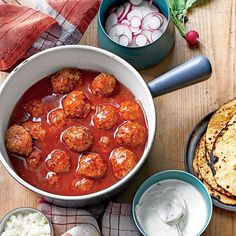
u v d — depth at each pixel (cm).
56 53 85
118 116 84
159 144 90
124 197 88
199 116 91
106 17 94
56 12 92
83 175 81
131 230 86
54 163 82
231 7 95
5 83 83
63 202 81
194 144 89
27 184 79
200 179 87
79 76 87
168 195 86
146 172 89
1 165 90
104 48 92
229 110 88
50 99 86
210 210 83
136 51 89
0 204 89
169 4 94
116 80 87
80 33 92
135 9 94
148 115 83
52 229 85
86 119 84
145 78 93
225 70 92
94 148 83
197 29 95
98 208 88
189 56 94
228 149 86
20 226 87
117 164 81
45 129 84
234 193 85
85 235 84
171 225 85
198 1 96
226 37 94
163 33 89
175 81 82
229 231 86
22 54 90
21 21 90
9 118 85
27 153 83
